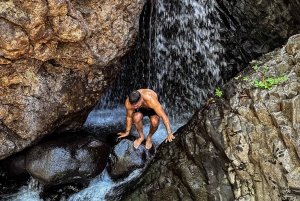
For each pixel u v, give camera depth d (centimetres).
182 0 627
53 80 450
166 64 716
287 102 400
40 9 359
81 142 508
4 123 438
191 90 719
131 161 508
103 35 440
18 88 424
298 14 545
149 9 654
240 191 417
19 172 497
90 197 498
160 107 479
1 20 351
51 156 471
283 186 376
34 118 452
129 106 481
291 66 455
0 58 379
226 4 596
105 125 678
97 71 482
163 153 517
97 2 421
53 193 501
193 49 671
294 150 376
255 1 573
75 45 426
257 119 428
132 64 731
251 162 417
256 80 467
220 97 502
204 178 452
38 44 394
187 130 516
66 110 482
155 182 480
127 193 493
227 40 630
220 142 451
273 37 595
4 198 495
